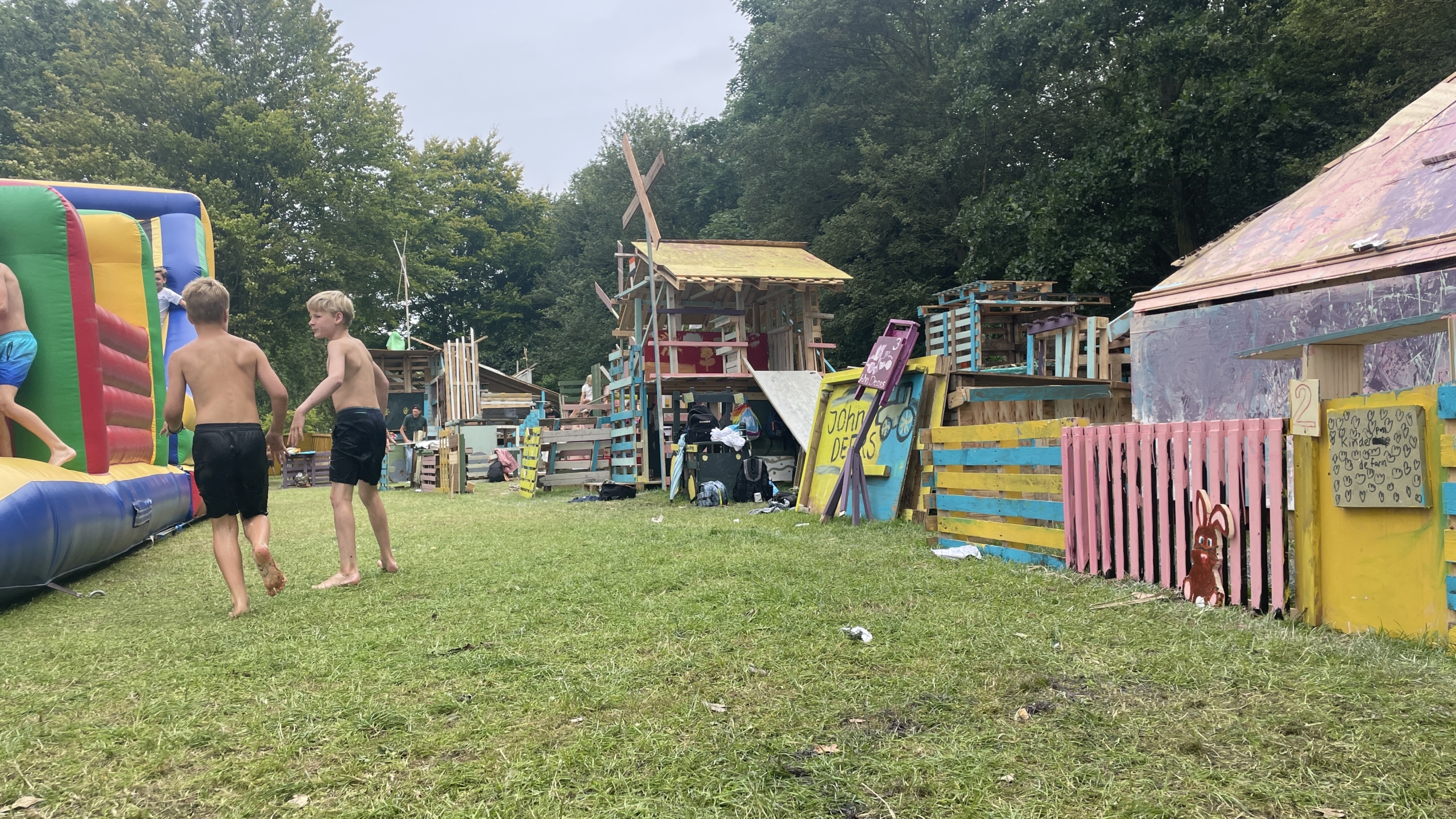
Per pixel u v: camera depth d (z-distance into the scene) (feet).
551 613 13.42
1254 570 12.17
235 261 101.55
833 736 7.97
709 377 43.21
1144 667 9.83
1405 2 48.47
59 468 18.38
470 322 169.68
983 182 80.18
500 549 21.34
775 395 40.14
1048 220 62.28
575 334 137.80
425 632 12.37
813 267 48.26
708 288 44.57
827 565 17.19
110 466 22.84
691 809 6.56
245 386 14.88
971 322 49.32
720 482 34.14
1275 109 56.80
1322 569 11.55
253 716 8.93
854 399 29.32
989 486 18.65
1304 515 11.69
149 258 28.37
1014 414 25.53
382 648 11.54
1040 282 50.11
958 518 19.80
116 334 24.30
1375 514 10.78
